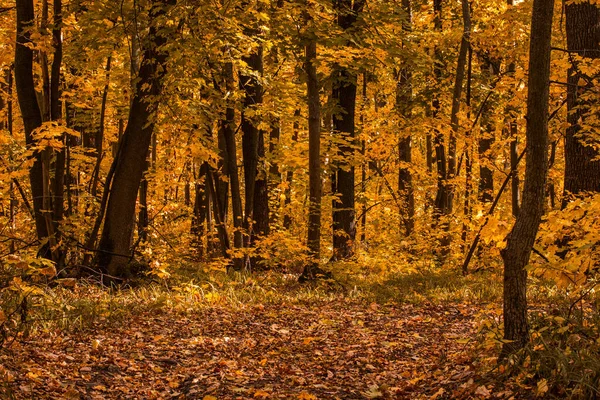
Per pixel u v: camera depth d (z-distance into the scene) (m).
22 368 5.82
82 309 8.59
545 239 6.24
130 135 11.91
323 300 11.42
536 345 5.51
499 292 11.52
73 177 17.27
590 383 4.66
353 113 16.03
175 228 20.80
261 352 7.79
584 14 11.98
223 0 11.75
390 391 6.11
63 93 13.17
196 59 10.87
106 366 6.50
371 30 13.81
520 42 13.75
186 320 9.05
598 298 6.53
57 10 11.48
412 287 12.48
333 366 7.20
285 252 14.54
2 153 12.38
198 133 11.63
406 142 20.62
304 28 12.88
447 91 17.48
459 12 18.41
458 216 15.11
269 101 15.63
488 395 5.22
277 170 20.73
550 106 12.26
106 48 13.12
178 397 5.96
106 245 11.80
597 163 12.00
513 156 14.72
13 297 7.57
